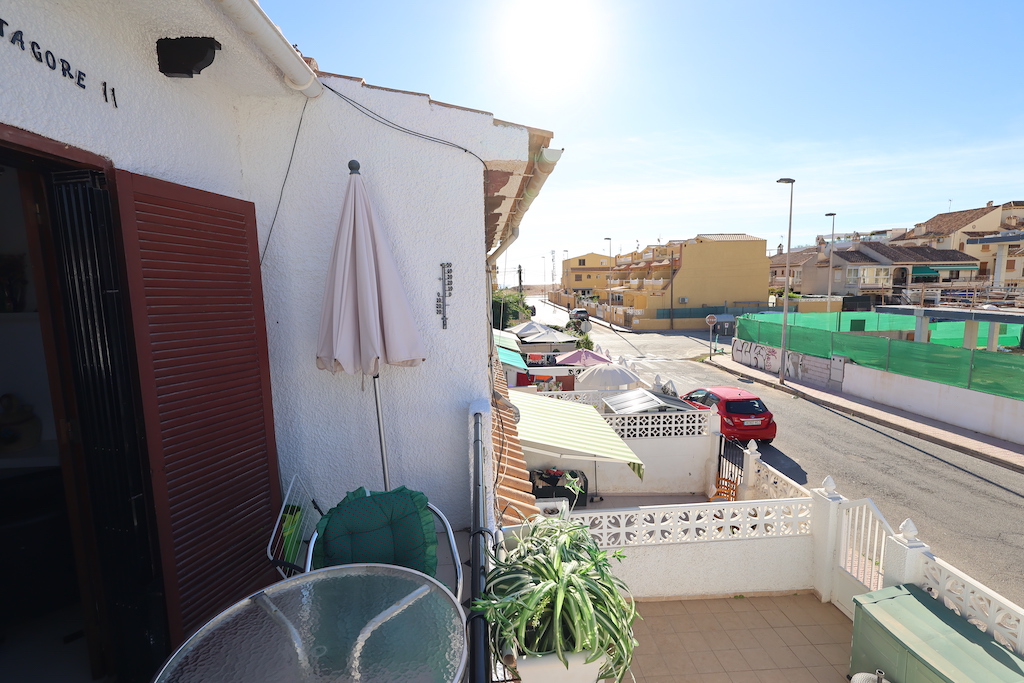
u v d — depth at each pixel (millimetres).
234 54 2928
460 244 3963
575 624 2281
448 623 1924
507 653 2459
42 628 3061
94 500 2609
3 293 3229
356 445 3959
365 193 3334
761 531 7305
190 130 3094
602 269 96938
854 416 16797
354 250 3322
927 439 14164
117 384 2510
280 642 1833
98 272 2461
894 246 48250
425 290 3936
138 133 2668
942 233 51312
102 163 2430
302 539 3873
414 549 2625
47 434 3441
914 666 4730
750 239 47688
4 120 1957
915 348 16453
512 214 6957
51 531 3080
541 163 4449
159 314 2648
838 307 42594
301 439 3895
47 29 2141
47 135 2145
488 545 2930
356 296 3312
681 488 11719
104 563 2641
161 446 2646
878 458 12680
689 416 11594
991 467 11992
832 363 20016
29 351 3385
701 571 7293
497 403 5234
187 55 2762
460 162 3895
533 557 2508
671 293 46750
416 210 3865
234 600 3115
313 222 3754
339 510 2729
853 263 46312
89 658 2752
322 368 3461
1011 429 13414
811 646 6270
